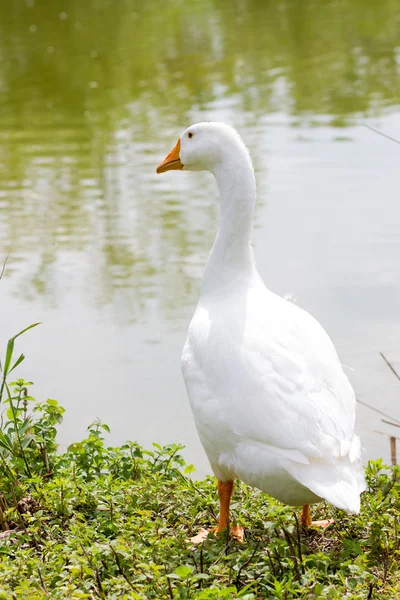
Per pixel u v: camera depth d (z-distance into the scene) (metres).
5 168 15.49
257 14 27.98
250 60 22.25
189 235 12.36
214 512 6.12
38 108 19.33
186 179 14.97
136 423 8.01
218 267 6.11
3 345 9.58
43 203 13.81
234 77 20.73
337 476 4.91
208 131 6.41
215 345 5.44
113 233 12.54
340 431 5.04
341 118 17.09
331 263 11.06
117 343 9.55
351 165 14.58
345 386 5.36
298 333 5.50
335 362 5.50
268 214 12.77
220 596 4.27
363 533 5.50
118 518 5.66
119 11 29.27
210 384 5.39
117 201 13.82
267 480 5.13
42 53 23.91
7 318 10.24
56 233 12.64
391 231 11.97
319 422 5.00
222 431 5.31
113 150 16.19
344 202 13.11
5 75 22.06
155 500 5.92
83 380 8.80
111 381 8.77
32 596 4.48
